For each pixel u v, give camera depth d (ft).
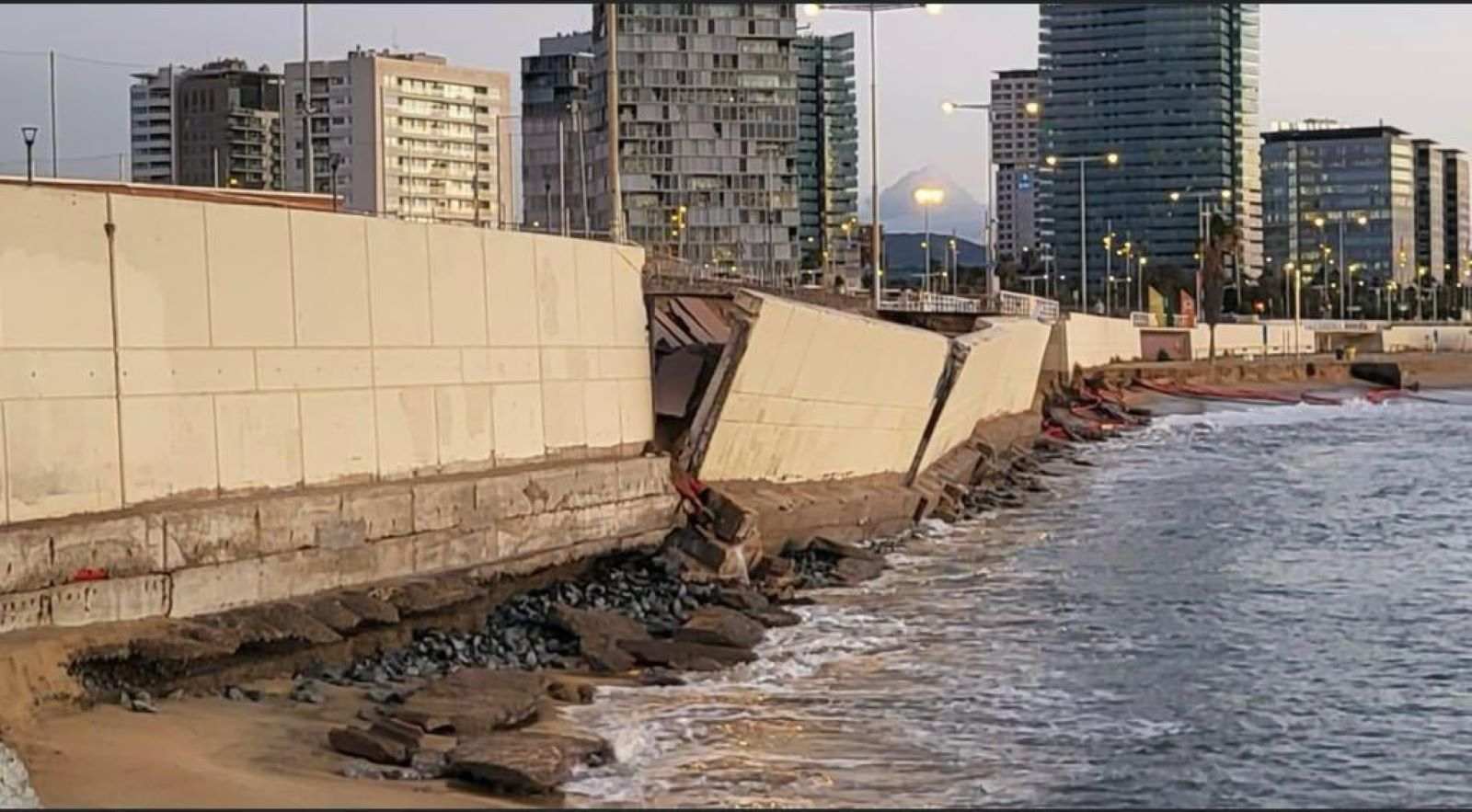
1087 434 311.27
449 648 95.35
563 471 118.93
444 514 105.50
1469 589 134.82
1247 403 412.36
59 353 83.35
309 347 100.78
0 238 80.38
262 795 55.93
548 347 126.00
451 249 114.73
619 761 73.15
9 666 70.28
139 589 81.97
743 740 78.28
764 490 144.15
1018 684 93.91
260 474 96.22
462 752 68.59
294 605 89.51
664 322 159.84
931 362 180.34
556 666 94.38
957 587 132.16
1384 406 416.05
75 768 60.29
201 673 81.05
